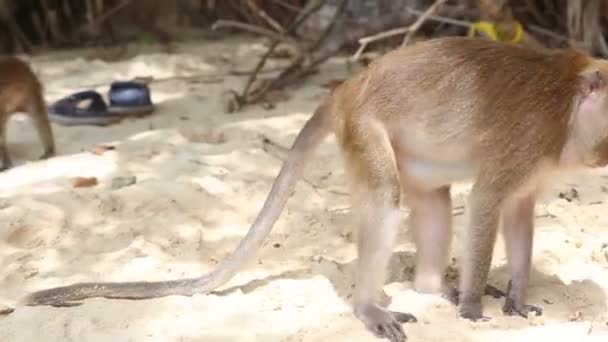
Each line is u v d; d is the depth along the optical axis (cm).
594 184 317
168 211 300
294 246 286
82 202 301
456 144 244
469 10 435
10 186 316
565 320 248
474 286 245
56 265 277
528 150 239
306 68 423
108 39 543
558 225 292
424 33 450
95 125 380
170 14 563
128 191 305
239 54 492
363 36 442
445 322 246
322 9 478
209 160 334
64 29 545
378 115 246
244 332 242
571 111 240
